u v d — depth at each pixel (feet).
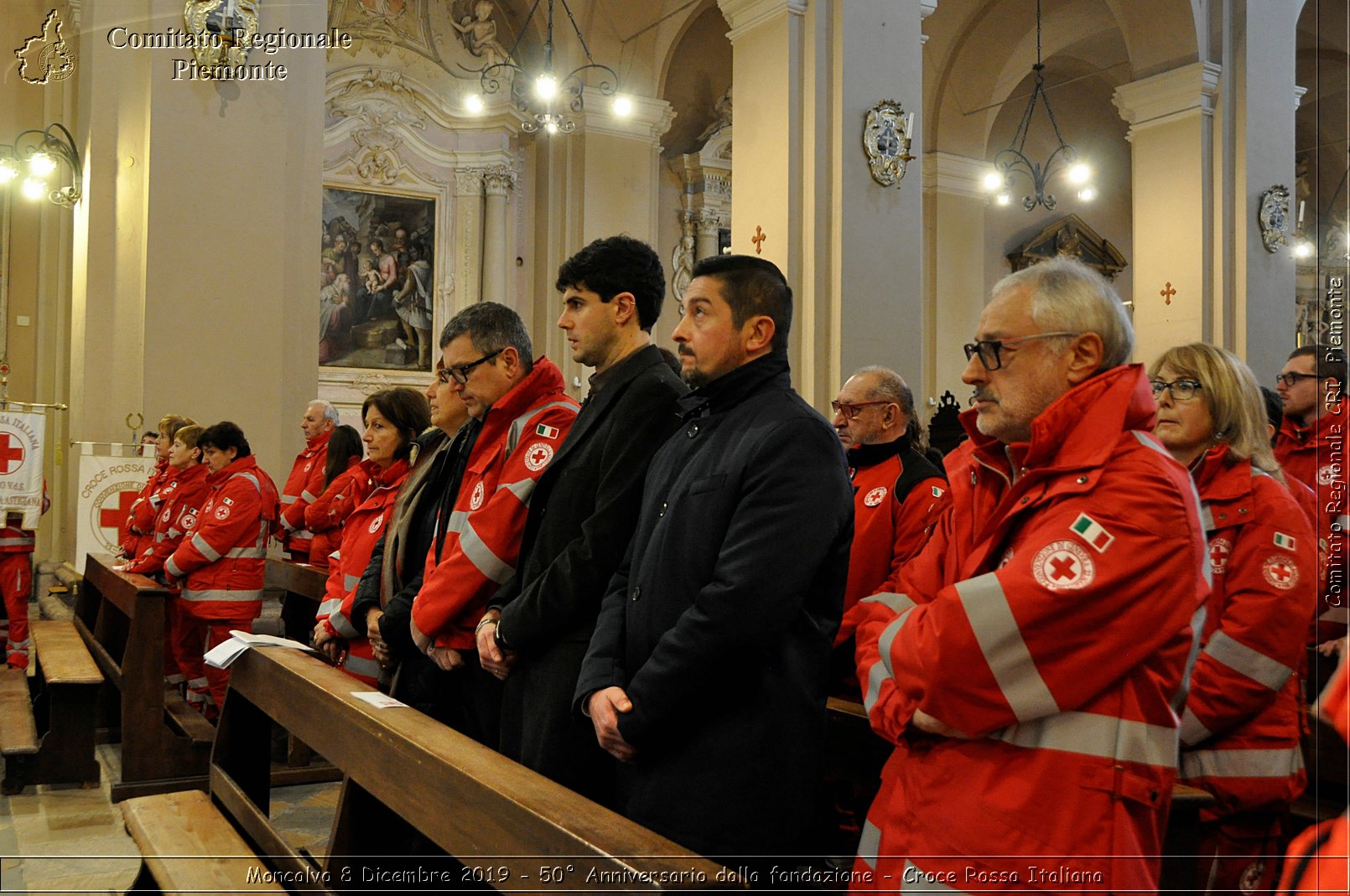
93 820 13.91
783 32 27.40
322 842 13.10
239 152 25.05
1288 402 9.12
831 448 6.81
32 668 23.20
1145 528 4.90
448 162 46.55
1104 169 59.72
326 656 12.05
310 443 23.22
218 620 17.89
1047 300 5.52
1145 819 4.96
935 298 50.01
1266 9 37.11
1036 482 5.37
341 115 44.42
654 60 48.19
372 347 44.93
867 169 27.40
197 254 24.49
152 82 24.29
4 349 37.81
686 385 8.67
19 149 36.81
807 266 27.12
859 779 8.84
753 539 6.42
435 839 6.38
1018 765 5.04
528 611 7.75
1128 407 5.24
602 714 6.64
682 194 50.42
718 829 6.37
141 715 15.12
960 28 49.34
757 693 6.49
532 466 8.89
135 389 27.84
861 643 6.23
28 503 21.04
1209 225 36.42
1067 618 4.87
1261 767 7.04
